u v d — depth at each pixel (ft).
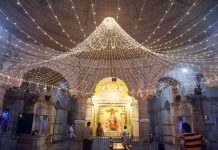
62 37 47.80
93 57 54.34
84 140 30.89
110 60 55.01
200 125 45.75
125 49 51.21
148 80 51.08
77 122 50.24
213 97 47.62
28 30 42.01
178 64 46.73
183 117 48.65
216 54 38.14
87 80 53.21
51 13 43.27
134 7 45.65
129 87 52.49
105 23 44.06
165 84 56.95
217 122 45.98
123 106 69.67
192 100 47.65
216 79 38.83
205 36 40.88
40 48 45.85
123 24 48.29
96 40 48.67
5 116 47.83
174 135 50.93
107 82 70.95
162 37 47.11
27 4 38.52
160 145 19.51
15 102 48.55
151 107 70.49
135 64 53.52
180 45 46.47
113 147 21.70
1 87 37.73
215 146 41.96
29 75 47.88
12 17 37.91
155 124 67.21
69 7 44.39
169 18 44.04
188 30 42.34
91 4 44.60
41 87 51.78
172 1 40.70
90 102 67.26
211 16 37.04
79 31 48.26
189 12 39.99
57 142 55.77
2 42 36.83
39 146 40.29
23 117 45.34
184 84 48.06
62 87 59.52
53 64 48.03
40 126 48.55
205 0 36.06
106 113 69.00
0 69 37.11
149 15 45.91
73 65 52.49
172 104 52.16
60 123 60.18
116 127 67.00
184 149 14.61
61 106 61.46
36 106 48.29
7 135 39.06
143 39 49.39
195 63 43.34
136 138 46.73
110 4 45.39
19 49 41.24
